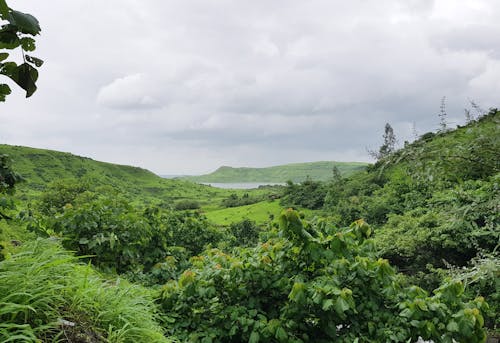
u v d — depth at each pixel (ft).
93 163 485.15
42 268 8.54
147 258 24.29
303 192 197.98
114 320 9.23
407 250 50.85
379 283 14.33
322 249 13.78
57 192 147.74
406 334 13.05
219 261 15.19
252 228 70.59
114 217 22.59
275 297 14.69
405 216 66.95
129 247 22.03
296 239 14.37
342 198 126.72
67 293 9.15
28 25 5.22
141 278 20.83
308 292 12.94
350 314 13.85
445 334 12.99
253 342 12.50
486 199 13.78
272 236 16.65
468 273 14.28
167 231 31.04
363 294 14.17
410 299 14.17
